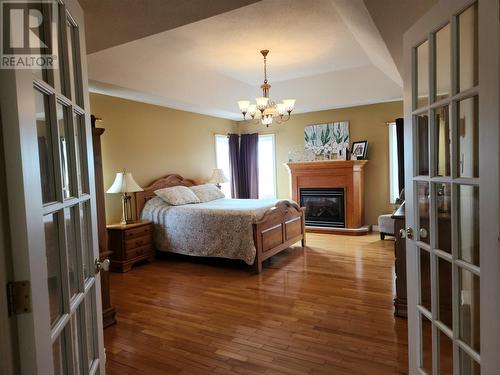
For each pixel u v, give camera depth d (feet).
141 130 17.44
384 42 9.06
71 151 4.26
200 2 5.92
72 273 4.27
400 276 9.41
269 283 12.57
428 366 5.65
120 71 13.84
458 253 4.72
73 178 4.30
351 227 20.67
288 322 9.32
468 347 4.55
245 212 14.02
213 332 8.89
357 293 11.26
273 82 20.77
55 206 3.60
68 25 4.54
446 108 4.91
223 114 22.03
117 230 14.62
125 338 8.70
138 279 13.51
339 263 14.78
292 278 13.05
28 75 3.01
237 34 13.01
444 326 5.08
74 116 4.55
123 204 15.93
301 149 23.15
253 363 7.41
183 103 18.01
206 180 21.98
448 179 4.78
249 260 13.70
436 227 5.24
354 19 9.20
